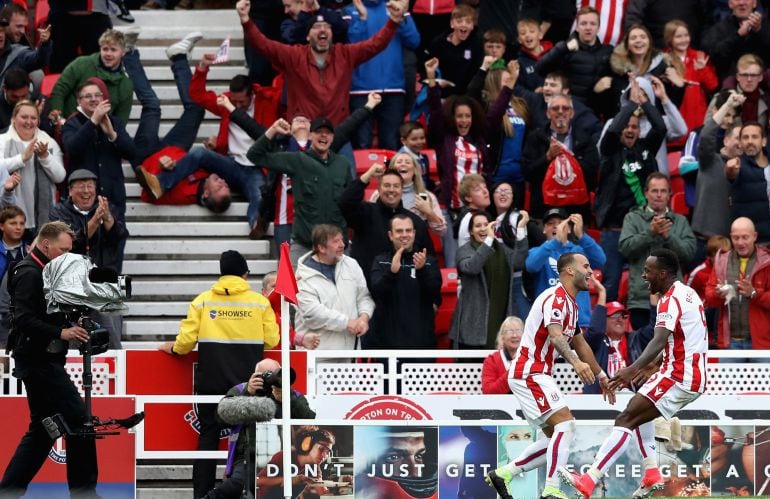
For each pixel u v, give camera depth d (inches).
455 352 1811.0
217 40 2637.8
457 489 1652.3
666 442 1667.1
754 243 2054.6
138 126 2389.3
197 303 1770.4
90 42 2450.8
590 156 2222.0
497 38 2365.9
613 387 1555.1
